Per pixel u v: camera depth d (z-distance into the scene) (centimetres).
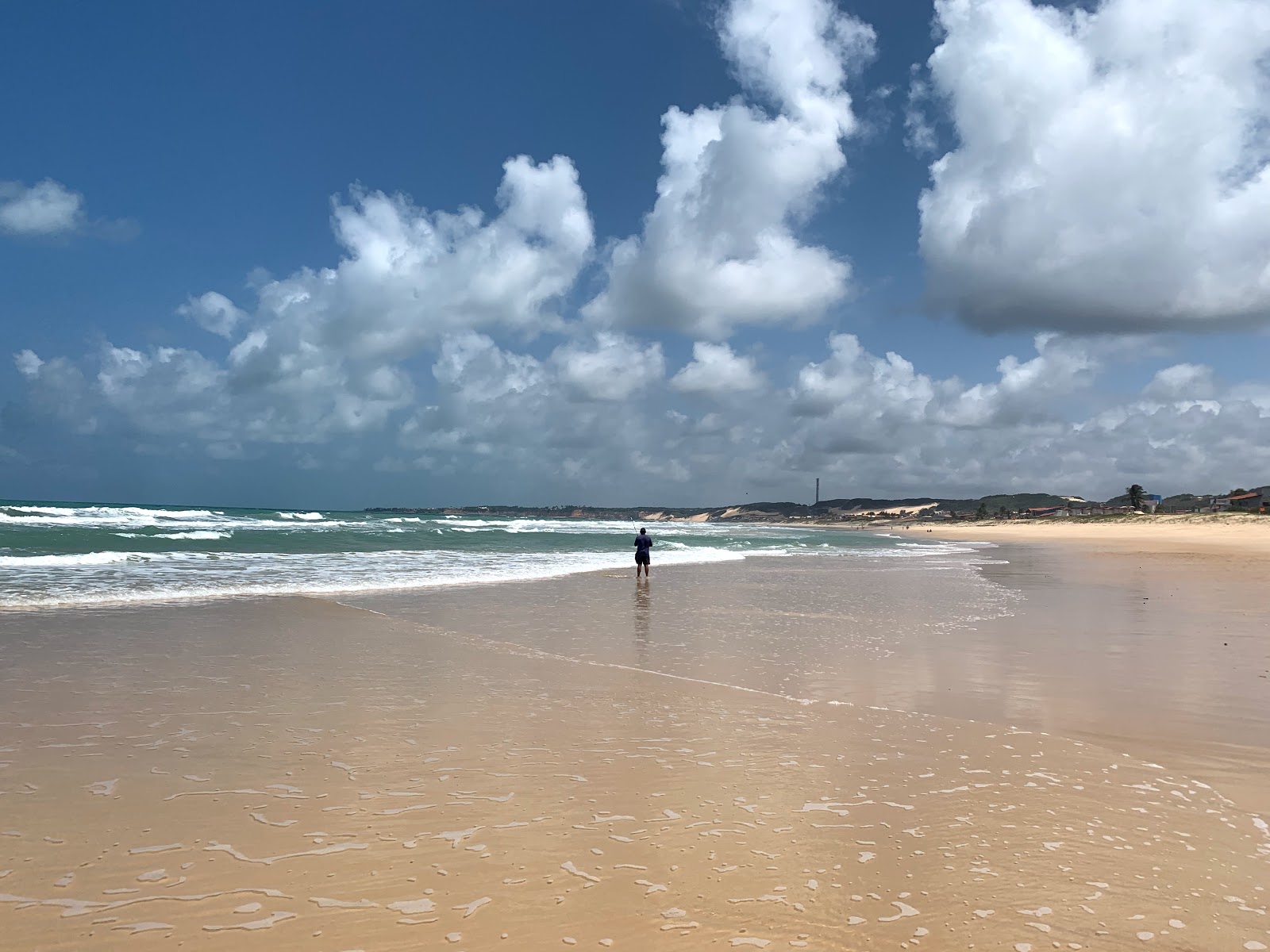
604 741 618
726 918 340
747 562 3097
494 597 1670
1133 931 336
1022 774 551
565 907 346
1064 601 1711
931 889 371
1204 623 1365
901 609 1557
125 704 699
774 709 734
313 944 312
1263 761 593
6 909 334
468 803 475
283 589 1648
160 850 398
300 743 596
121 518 5297
